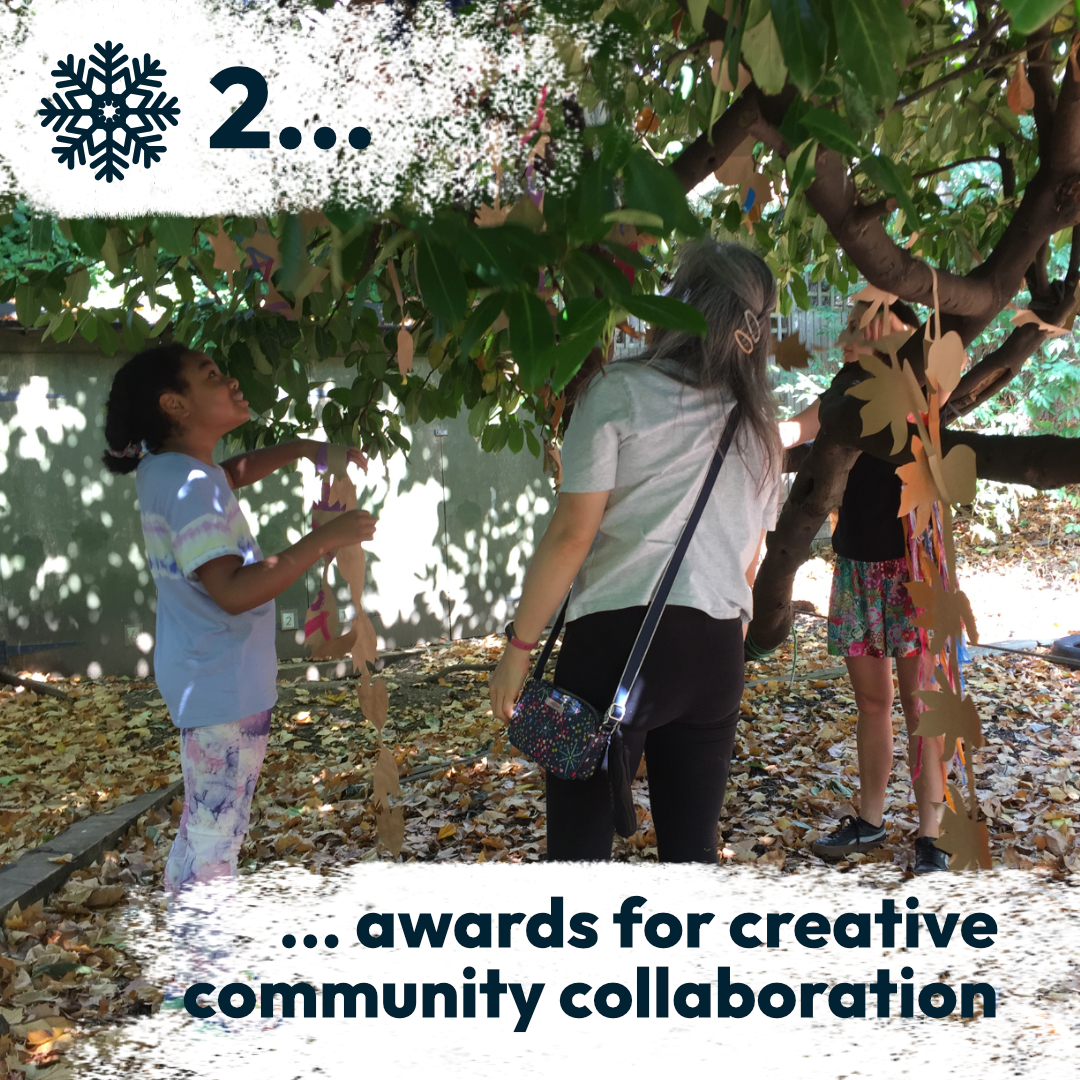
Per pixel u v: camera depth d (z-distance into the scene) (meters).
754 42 1.08
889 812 3.83
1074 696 5.57
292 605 7.38
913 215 1.11
